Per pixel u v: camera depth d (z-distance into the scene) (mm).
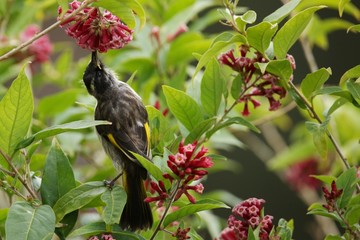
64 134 12586
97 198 9039
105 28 8828
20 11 13695
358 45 22156
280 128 21234
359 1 21297
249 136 22266
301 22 9086
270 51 9625
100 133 9969
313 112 9672
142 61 13500
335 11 22297
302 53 22203
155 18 13953
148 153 9664
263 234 8945
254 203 9086
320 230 16484
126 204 9297
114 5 8633
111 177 12188
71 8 9094
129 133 9797
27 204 8172
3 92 13258
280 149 19016
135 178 9469
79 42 8852
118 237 8844
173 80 12242
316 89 9539
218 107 9992
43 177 8773
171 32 13547
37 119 13406
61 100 13078
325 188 9031
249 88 9812
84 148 13742
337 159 13711
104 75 10242
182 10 13859
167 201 8609
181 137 9695
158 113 9992
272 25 8930
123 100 10062
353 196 9344
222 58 9797
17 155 8789
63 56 15078
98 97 10164
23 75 8234
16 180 8609
